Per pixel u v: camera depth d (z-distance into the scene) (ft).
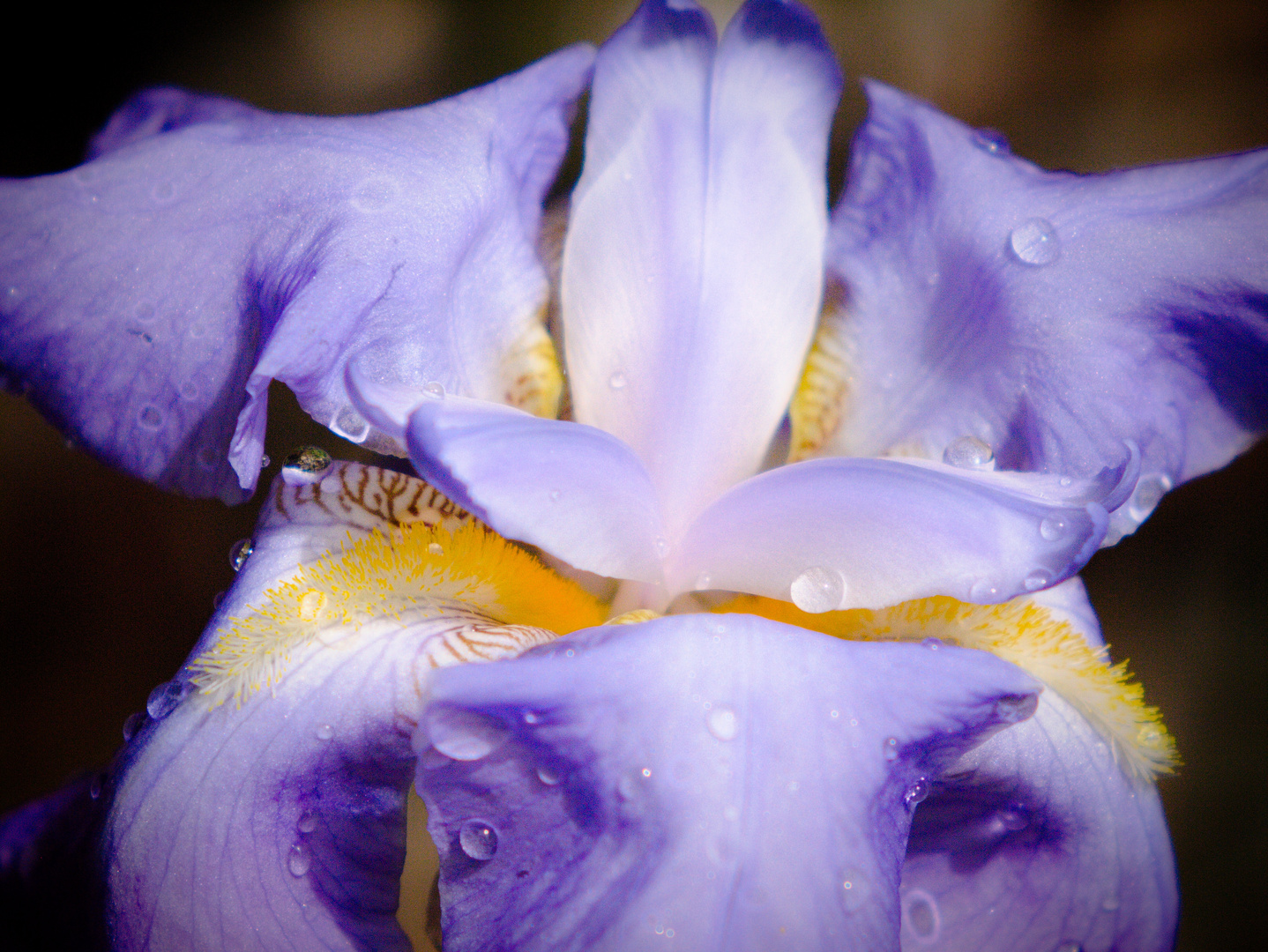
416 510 0.81
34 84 1.54
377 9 1.68
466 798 0.76
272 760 0.78
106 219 0.81
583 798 0.75
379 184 0.80
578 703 0.75
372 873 0.78
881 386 0.85
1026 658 0.81
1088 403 0.82
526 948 0.75
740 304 0.83
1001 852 0.81
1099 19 1.60
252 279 0.80
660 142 0.83
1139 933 0.82
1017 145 1.51
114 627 1.21
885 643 0.77
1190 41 1.57
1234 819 1.06
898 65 1.58
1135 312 0.82
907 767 0.76
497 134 0.83
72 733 1.10
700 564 0.82
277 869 0.78
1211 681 1.15
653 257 0.83
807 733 0.76
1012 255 0.83
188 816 0.78
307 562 0.80
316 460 0.82
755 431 0.84
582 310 0.83
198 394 0.81
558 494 0.78
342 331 0.78
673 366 0.83
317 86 1.57
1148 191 0.83
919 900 0.81
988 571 0.78
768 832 0.75
